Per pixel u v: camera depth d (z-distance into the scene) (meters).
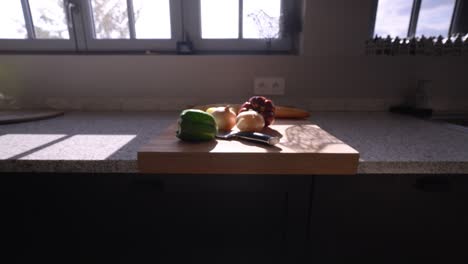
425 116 1.01
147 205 0.57
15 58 1.07
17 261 0.62
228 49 1.17
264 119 0.70
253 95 1.12
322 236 0.59
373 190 0.57
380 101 1.13
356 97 1.13
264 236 0.59
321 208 0.57
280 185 0.55
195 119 0.55
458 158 0.52
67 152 0.54
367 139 0.66
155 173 0.53
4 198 0.57
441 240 0.61
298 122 0.80
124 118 0.93
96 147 0.58
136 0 1.10
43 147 0.57
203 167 0.51
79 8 1.09
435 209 0.59
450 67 1.11
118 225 0.59
